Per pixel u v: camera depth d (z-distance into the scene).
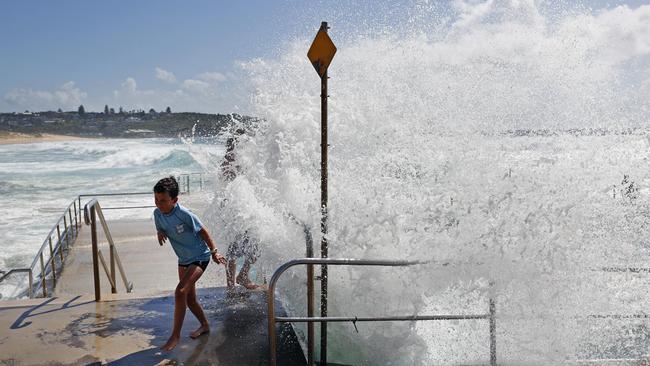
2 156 63.41
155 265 10.52
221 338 4.89
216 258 4.86
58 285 9.45
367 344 4.77
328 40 4.41
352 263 4.11
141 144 83.75
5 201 24.23
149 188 29.73
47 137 151.88
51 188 30.39
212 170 6.55
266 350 4.66
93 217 5.91
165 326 5.20
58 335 4.98
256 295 6.00
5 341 4.86
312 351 4.37
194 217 4.77
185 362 4.44
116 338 4.92
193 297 4.93
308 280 4.36
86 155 62.75
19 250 13.23
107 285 9.31
